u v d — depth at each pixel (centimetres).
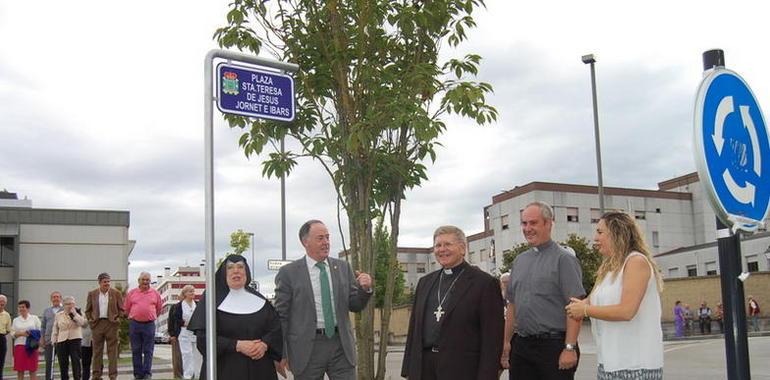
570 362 563
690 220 6091
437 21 662
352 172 630
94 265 4250
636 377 448
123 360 2856
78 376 1370
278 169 675
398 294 4619
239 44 664
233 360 598
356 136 588
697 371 1477
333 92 659
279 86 525
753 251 4441
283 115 525
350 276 681
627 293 448
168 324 1443
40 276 4150
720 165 341
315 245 667
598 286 475
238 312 612
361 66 629
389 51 666
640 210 5912
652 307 456
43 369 2308
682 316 3366
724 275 351
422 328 570
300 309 660
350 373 668
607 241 474
